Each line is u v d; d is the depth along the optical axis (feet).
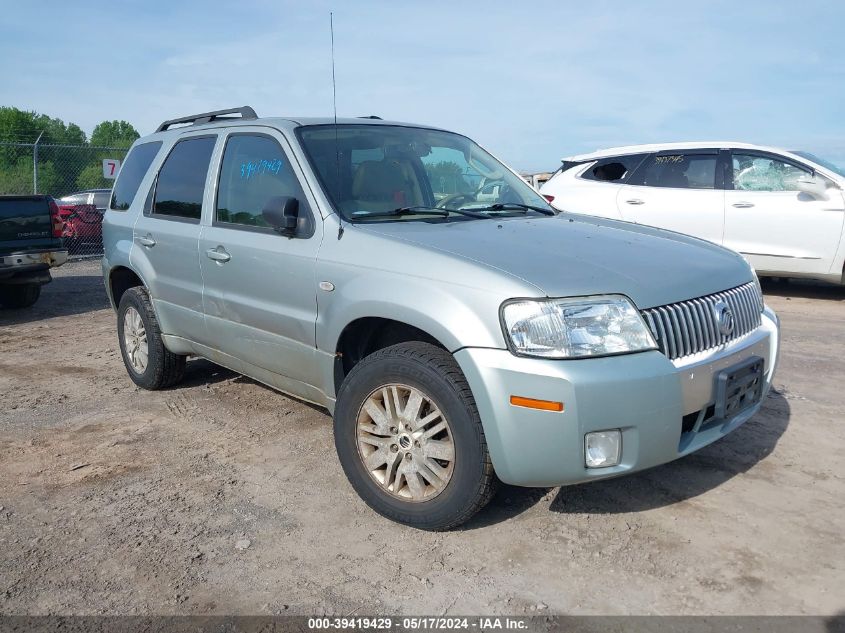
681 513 11.08
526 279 9.68
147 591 9.49
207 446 14.32
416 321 10.26
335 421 11.50
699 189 29.27
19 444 14.69
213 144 15.34
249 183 14.02
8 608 9.18
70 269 45.32
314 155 13.05
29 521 11.41
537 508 11.37
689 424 10.54
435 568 9.84
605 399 9.18
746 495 11.58
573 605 8.97
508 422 9.44
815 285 31.78
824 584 9.20
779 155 28.09
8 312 30.71
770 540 10.25
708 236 29.09
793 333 22.58
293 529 11.00
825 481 12.01
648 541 10.33
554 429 9.23
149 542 10.69
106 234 18.78
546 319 9.33
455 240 11.07
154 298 16.71
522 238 11.46
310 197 12.50
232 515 11.47
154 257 16.47
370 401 11.03
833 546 10.05
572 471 9.35
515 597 9.16
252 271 13.38
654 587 9.26
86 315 29.63
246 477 12.85
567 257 10.57
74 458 13.89
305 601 9.21
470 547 10.34
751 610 8.74
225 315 14.39
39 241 30.01
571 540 10.43
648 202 30.07
